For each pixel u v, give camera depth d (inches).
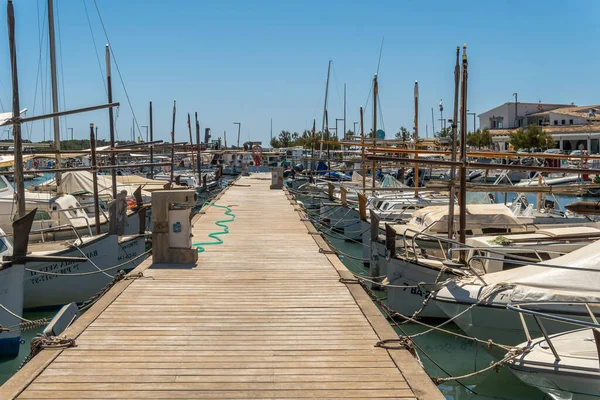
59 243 640.4
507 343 415.8
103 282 606.5
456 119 590.9
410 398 214.7
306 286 379.6
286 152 2610.7
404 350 262.7
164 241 444.5
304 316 314.2
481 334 422.6
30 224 436.1
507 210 669.3
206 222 701.9
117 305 331.3
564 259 414.3
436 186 688.4
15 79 486.9
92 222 764.6
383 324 298.5
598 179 1455.5
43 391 217.0
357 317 313.4
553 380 326.6
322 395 217.3
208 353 258.2
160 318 307.7
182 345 267.7
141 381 227.6
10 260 432.5
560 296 393.7
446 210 681.6
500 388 401.4
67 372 235.1
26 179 1502.2
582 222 718.5
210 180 1841.8
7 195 710.5
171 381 228.1
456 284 438.9
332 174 1825.8
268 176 1886.1
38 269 558.9
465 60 518.6
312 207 1373.0
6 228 674.8
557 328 396.2
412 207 906.7
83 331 285.3
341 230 1067.3
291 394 218.1
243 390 221.1
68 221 730.2
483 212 662.5
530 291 403.2
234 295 355.3
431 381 229.6
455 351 471.2
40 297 565.6
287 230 634.2
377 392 219.8
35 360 245.9
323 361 250.2
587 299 387.2
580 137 2281.0
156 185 1294.3
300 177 1887.3
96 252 601.9
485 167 536.4
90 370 237.6
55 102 853.8
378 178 1743.4
